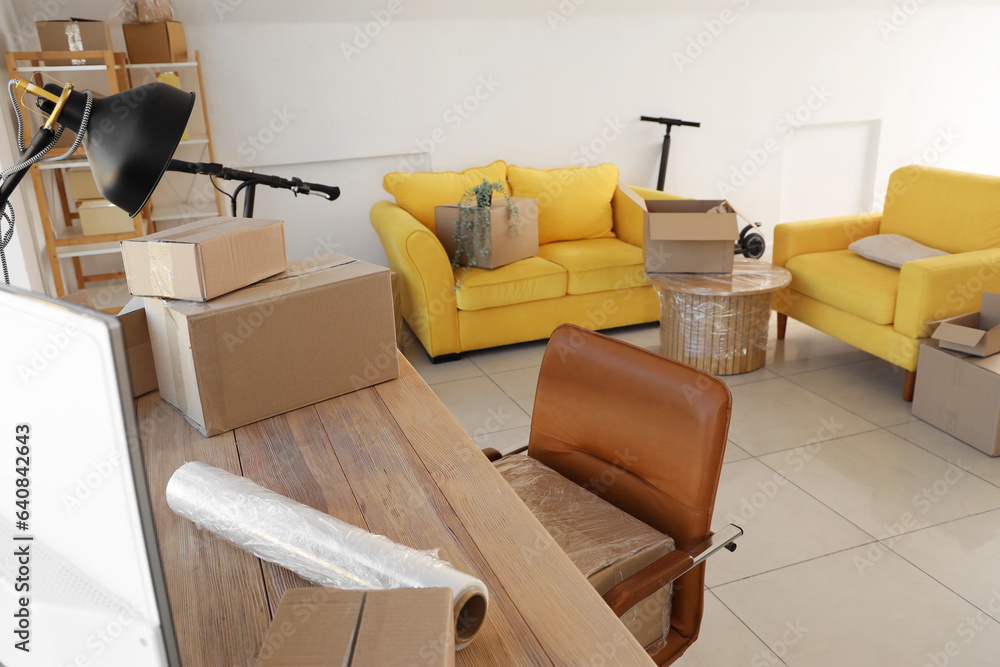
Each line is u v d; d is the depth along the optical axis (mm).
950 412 2812
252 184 2027
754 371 3512
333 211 4238
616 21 4430
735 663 1779
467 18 4109
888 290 3139
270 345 1306
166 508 1079
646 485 1415
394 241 3479
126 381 353
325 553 877
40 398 390
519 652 801
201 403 1254
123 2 3393
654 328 4113
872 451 2742
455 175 4016
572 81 4461
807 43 4977
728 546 1303
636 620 1302
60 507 404
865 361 3602
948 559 2137
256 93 3852
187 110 1074
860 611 1942
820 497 2461
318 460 1207
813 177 5473
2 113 2873
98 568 410
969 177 3385
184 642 828
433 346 3613
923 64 5375
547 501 1450
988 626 1876
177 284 1259
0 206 1035
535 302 3740
